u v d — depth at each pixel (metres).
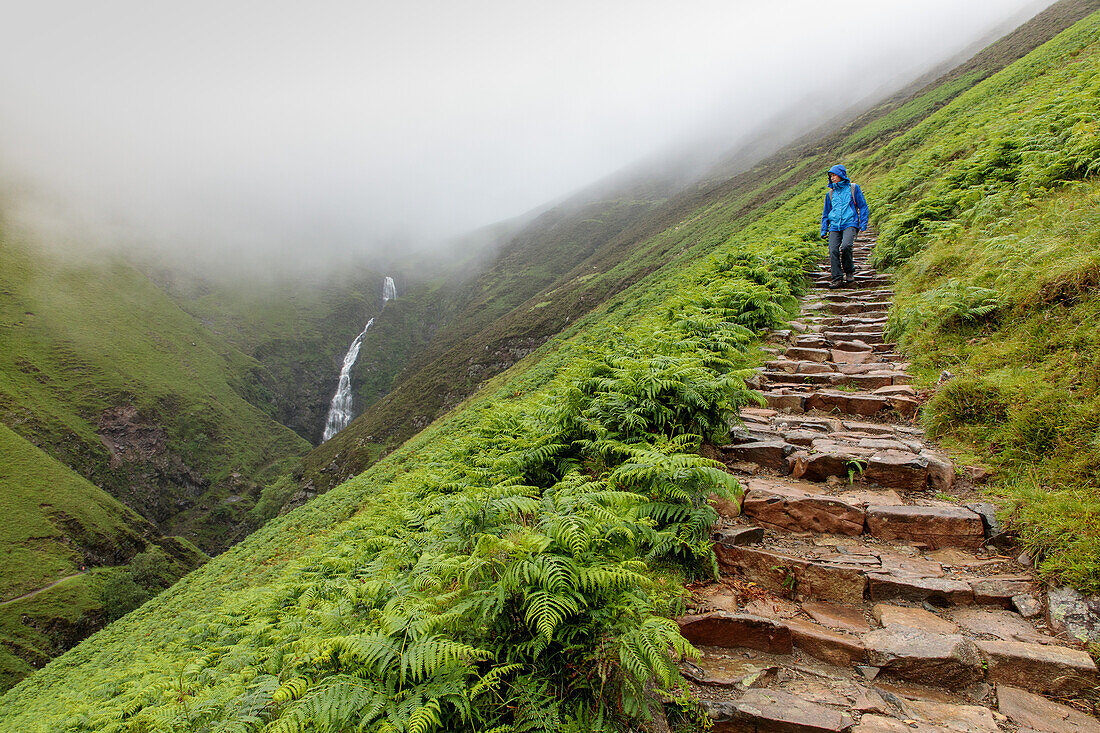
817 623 3.41
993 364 5.55
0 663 56.38
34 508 80.38
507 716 2.71
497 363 84.19
